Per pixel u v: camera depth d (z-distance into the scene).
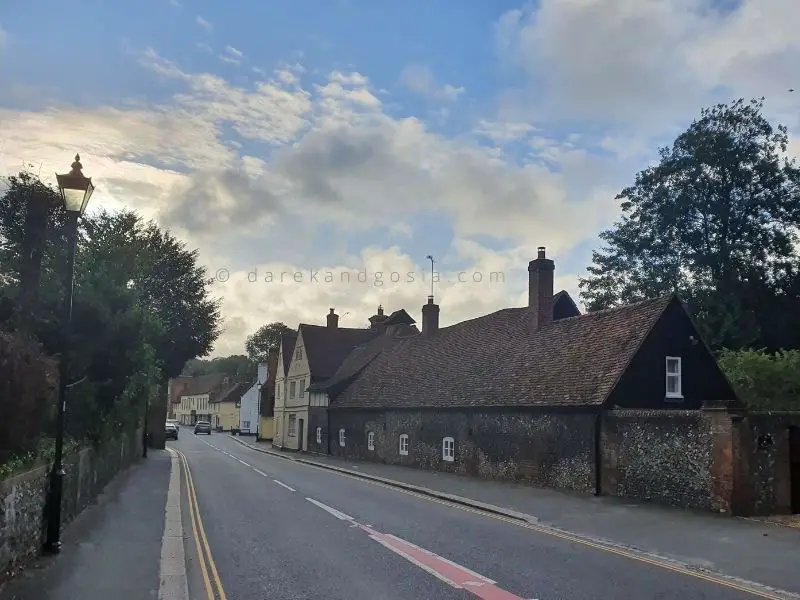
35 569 9.80
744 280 43.16
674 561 11.15
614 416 20.23
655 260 48.09
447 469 29.30
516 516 16.17
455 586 9.24
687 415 17.59
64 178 11.74
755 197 44.56
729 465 16.25
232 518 15.43
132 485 21.94
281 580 9.59
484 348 32.34
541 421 23.44
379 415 37.00
